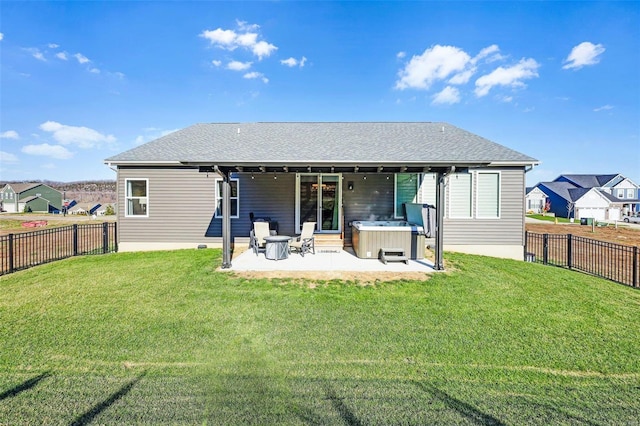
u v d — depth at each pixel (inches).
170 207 442.6
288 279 274.5
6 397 117.6
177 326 182.5
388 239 356.2
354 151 391.9
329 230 456.4
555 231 882.1
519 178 429.4
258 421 105.0
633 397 123.0
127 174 439.8
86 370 136.8
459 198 438.3
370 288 253.6
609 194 1680.6
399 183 453.4
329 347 159.8
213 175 442.3
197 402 114.9
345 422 105.3
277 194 452.1
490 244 434.6
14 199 2241.6
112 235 514.6
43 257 390.6
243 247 439.8
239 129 526.6
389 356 151.7
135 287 253.1
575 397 122.7
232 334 173.2
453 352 156.2
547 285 269.7
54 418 106.4
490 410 113.3
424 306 217.5
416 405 115.3
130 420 104.9
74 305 213.9
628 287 273.3
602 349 161.2
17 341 162.4
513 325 188.7
